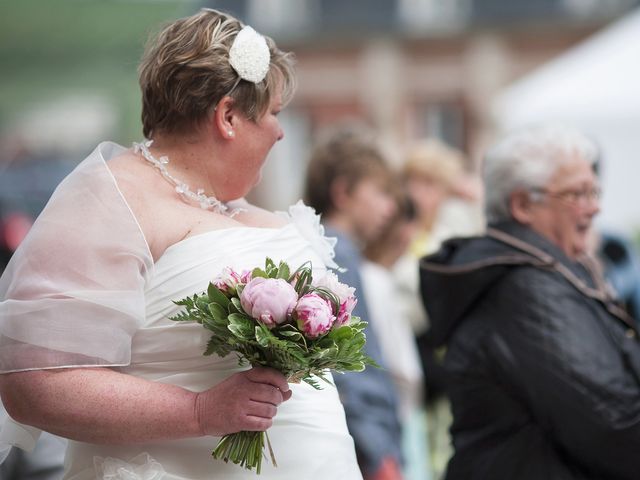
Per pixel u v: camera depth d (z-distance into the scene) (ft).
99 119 158.92
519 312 23.09
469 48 211.61
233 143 18.75
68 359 17.12
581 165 24.48
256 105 18.74
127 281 17.46
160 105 18.75
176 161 18.80
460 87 212.02
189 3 95.20
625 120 69.56
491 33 210.59
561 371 22.25
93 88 151.33
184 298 17.76
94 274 17.35
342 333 17.19
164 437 17.25
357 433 28.02
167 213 18.20
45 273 17.37
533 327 22.79
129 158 18.81
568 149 24.54
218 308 17.06
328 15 212.84
